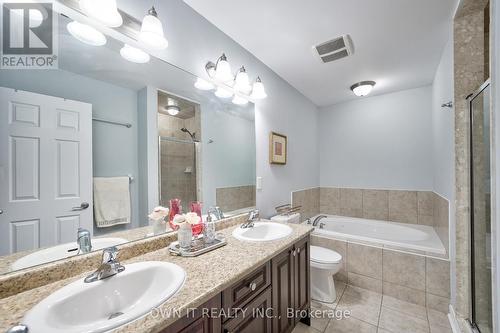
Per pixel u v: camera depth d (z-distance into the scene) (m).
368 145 3.22
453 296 1.72
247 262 1.08
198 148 1.66
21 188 0.88
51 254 0.94
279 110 2.53
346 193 3.39
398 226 2.80
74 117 1.03
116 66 1.17
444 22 1.60
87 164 1.08
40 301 0.75
